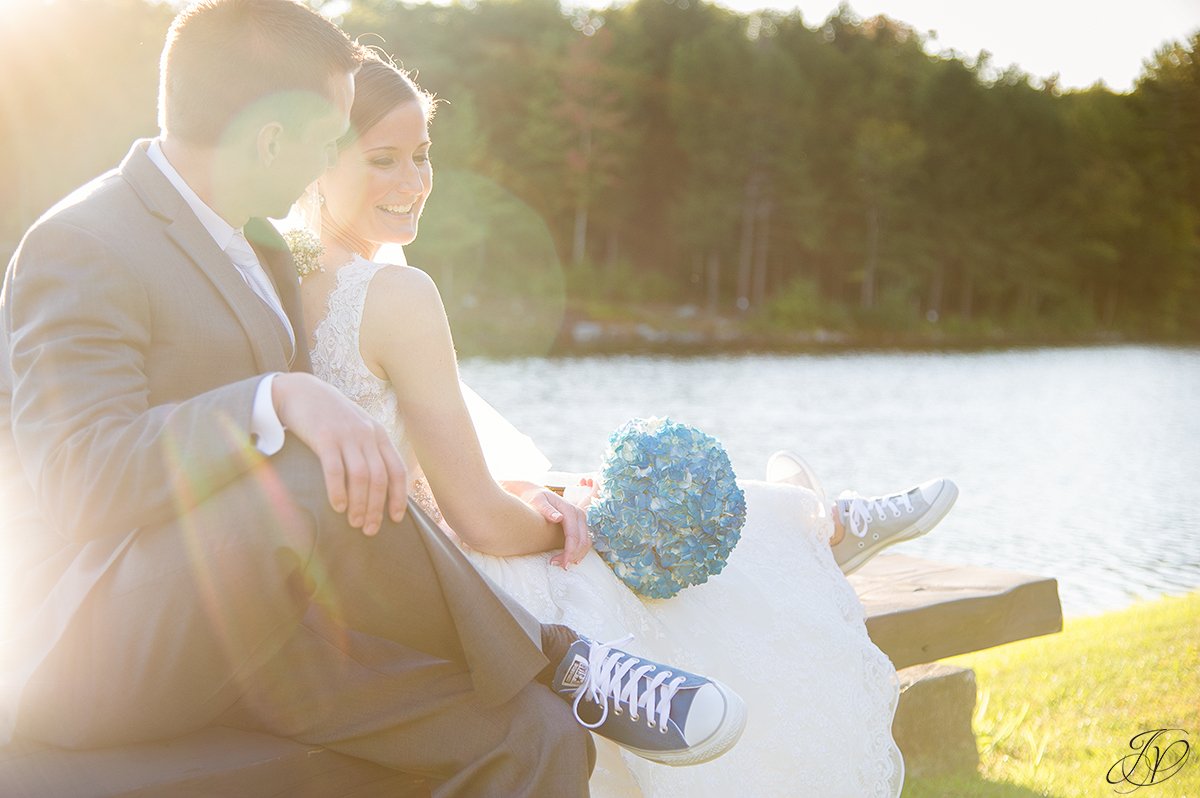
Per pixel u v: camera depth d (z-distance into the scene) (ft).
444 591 5.22
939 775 10.49
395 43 190.60
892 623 9.76
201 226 5.55
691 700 5.55
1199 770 10.37
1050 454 58.34
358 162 7.16
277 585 4.82
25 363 4.88
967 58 240.73
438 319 6.66
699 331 165.89
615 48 203.92
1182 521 39.58
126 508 4.70
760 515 8.46
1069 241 219.82
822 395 88.58
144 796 4.76
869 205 202.39
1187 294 232.12
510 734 5.32
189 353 5.31
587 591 6.82
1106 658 14.44
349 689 5.28
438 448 6.64
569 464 49.62
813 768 7.30
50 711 5.00
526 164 191.11
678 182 205.26
